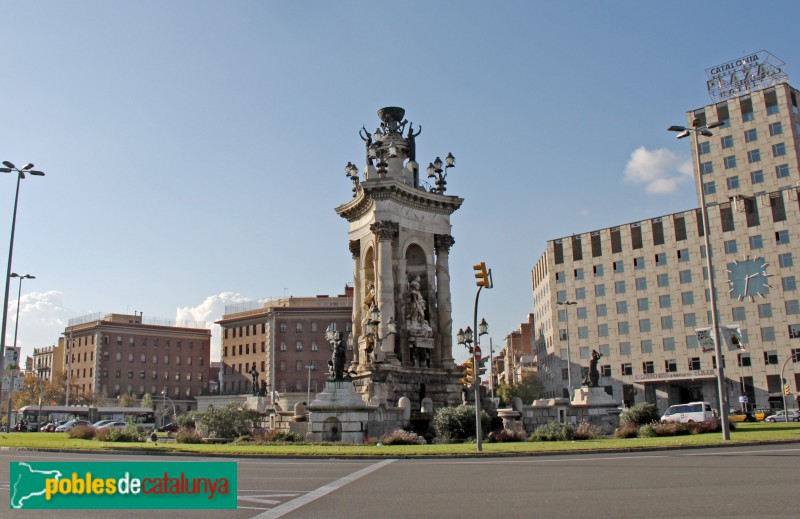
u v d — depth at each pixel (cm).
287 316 14088
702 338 3488
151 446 3475
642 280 10894
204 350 16925
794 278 9469
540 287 13588
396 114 5684
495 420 4806
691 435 3669
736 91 11125
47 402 13750
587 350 11331
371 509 1383
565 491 1582
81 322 16662
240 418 4466
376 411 4112
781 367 9419
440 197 5484
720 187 10681
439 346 5341
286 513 1355
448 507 1387
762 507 1282
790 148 10131
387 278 5053
